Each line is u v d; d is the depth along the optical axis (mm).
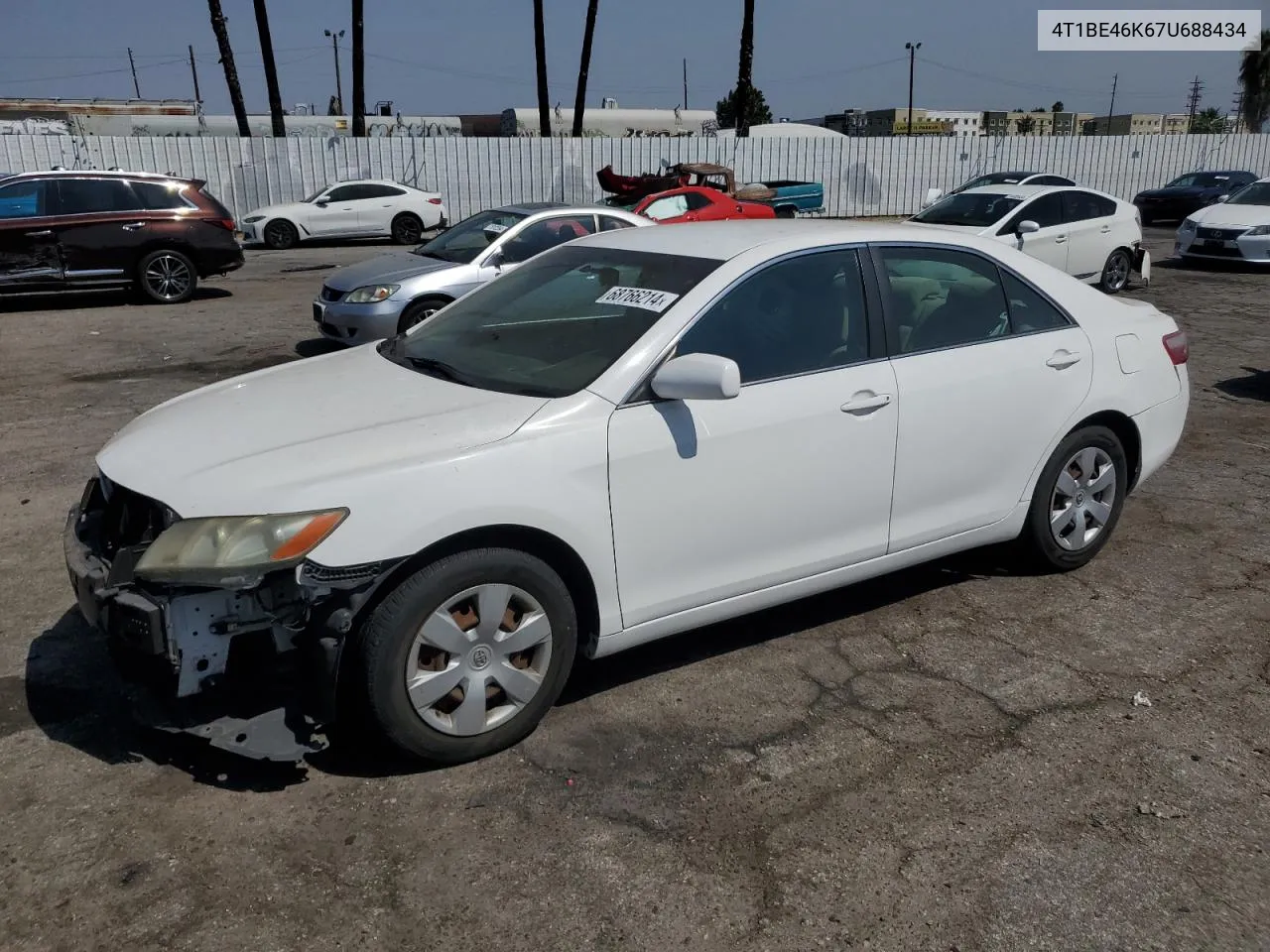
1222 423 7570
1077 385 4488
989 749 3396
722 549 3611
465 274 9297
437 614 3086
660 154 28781
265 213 22875
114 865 2803
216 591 2953
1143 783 3209
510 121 39531
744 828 2982
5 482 6102
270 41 27219
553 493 3195
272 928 2586
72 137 23516
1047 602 4516
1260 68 56156
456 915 2635
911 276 4137
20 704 3613
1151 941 2574
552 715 3582
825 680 3838
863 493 3906
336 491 2938
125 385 8820
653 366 3443
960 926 2617
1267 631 4238
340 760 3295
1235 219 16656
